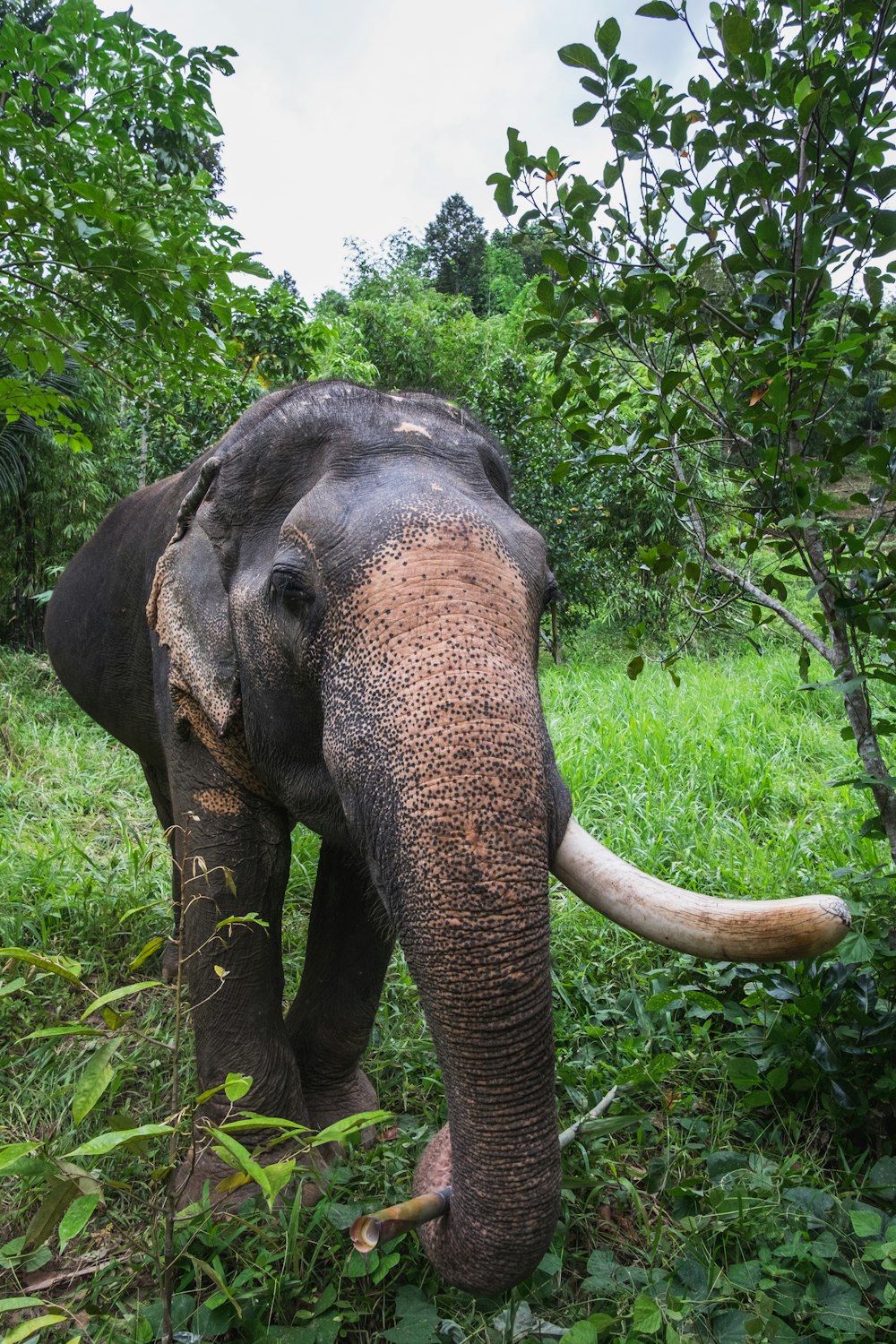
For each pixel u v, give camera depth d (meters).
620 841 4.24
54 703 7.22
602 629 11.24
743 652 9.48
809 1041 2.44
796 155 2.31
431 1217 1.50
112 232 2.71
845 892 3.13
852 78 2.22
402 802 1.55
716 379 2.68
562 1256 1.99
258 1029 2.27
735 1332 1.72
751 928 1.54
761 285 2.35
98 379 6.82
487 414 9.19
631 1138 2.38
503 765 1.53
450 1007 1.47
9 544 9.41
